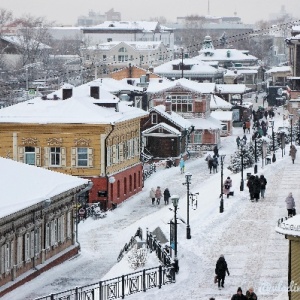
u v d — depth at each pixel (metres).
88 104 111.19
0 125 107.12
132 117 115.38
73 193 79.56
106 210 105.62
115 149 110.50
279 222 57.00
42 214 72.75
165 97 171.00
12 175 72.81
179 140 146.75
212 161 134.88
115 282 58.16
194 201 96.19
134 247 71.19
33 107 109.31
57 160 107.50
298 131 153.75
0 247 64.38
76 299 55.97
